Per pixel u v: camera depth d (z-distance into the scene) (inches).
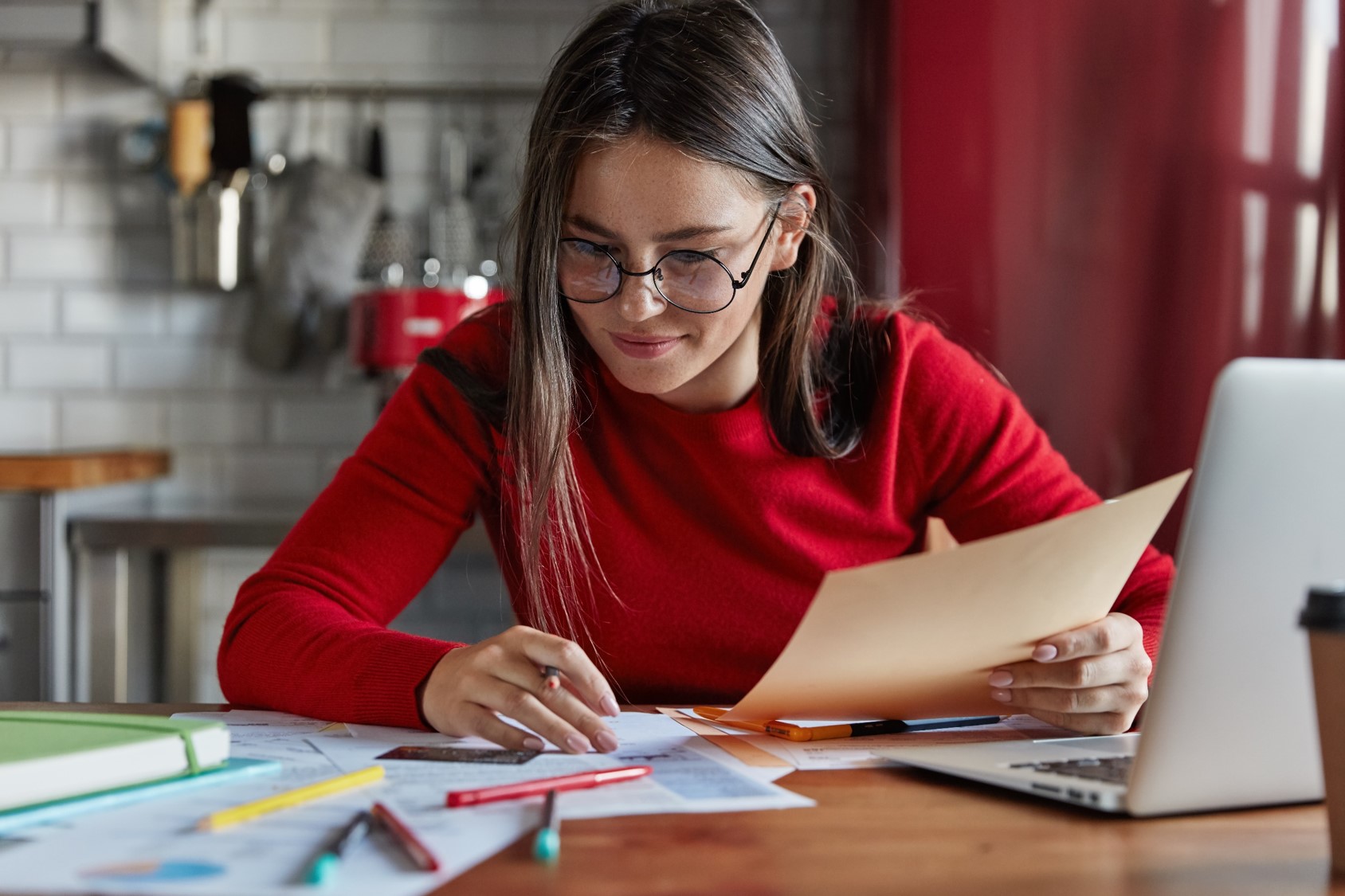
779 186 41.8
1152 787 25.8
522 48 105.7
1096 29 74.7
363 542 45.0
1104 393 75.5
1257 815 26.9
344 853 23.2
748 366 47.8
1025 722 38.2
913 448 50.4
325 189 100.1
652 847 24.3
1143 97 74.5
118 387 105.7
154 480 104.4
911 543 51.3
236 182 101.5
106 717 30.5
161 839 24.3
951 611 31.3
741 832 25.4
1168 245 74.7
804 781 29.9
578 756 32.4
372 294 92.3
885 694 34.7
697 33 40.6
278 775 29.9
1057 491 50.4
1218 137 74.0
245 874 22.3
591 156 38.9
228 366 105.9
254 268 103.5
